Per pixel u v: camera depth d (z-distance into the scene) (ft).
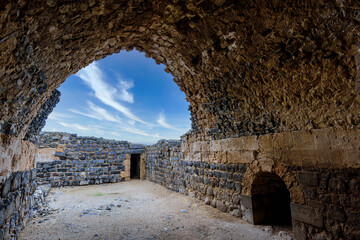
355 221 8.78
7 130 9.12
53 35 7.74
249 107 14.21
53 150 33.65
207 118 18.93
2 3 4.77
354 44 8.04
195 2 9.91
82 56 11.83
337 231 9.38
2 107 7.54
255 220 14.10
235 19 10.35
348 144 9.13
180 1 9.88
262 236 12.04
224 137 17.49
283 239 11.49
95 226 14.14
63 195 25.39
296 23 8.96
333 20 8.00
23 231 12.93
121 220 15.35
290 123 11.84
